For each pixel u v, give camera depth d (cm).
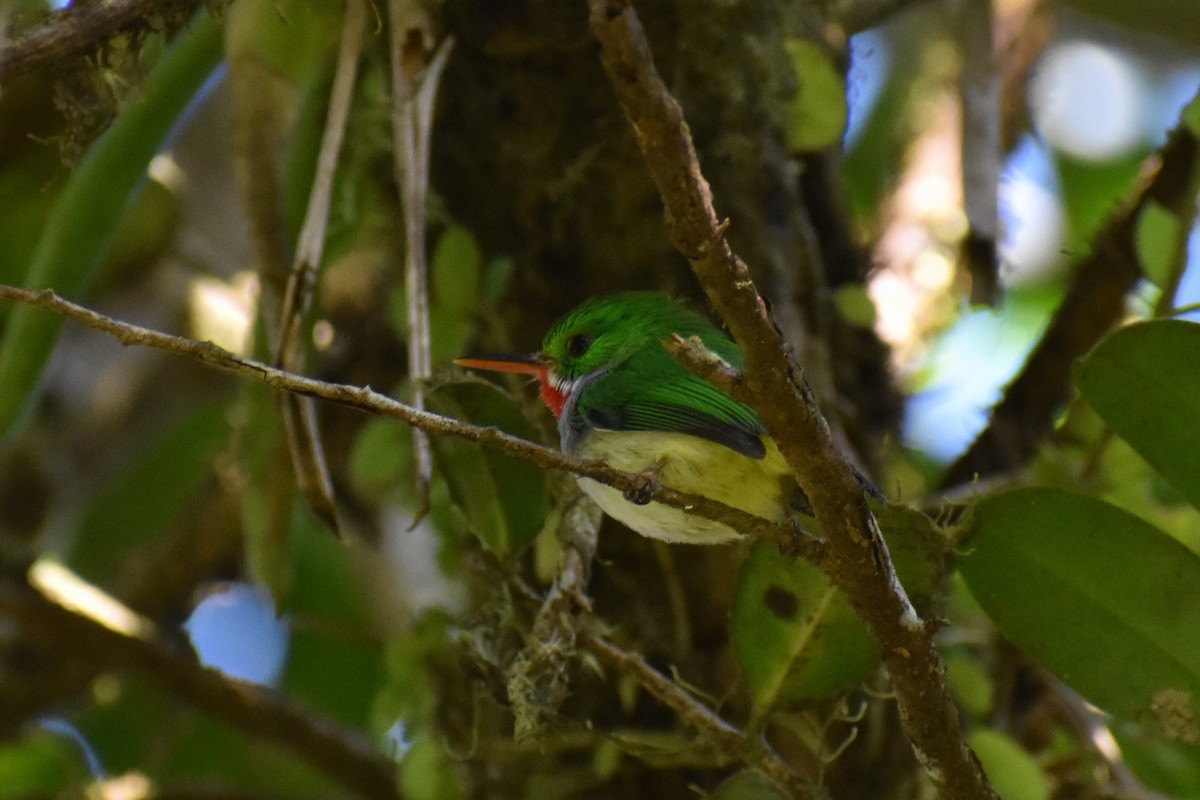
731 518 552
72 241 771
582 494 730
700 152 752
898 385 927
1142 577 637
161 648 939
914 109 1261
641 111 418
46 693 1072
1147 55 1403
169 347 509
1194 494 631
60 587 970
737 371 477
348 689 1245
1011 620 652
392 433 884
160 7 584
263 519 795
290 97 875
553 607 659
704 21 747
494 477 688
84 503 1222
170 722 1155
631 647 759
